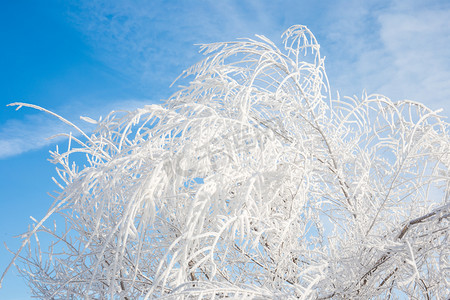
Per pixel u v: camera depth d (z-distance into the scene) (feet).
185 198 7.07
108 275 5.14
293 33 8.82
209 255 4.70
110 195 5.61
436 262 6.79
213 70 8.10
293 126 7.77
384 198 7.70
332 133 8.78
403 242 6.38
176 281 4.72
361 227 7.46
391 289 8.65
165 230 7.22
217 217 5.31
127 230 4.73
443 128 7.84
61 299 7.74
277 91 7.21
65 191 5.70
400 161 7.34
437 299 6.85
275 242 7.88
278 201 7.78
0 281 5.13
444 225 6.61
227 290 4.54
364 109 8.56
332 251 7.42
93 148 7.47
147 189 5.05
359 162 8.27
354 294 6.50
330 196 8.70
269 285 6.97
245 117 6.15
